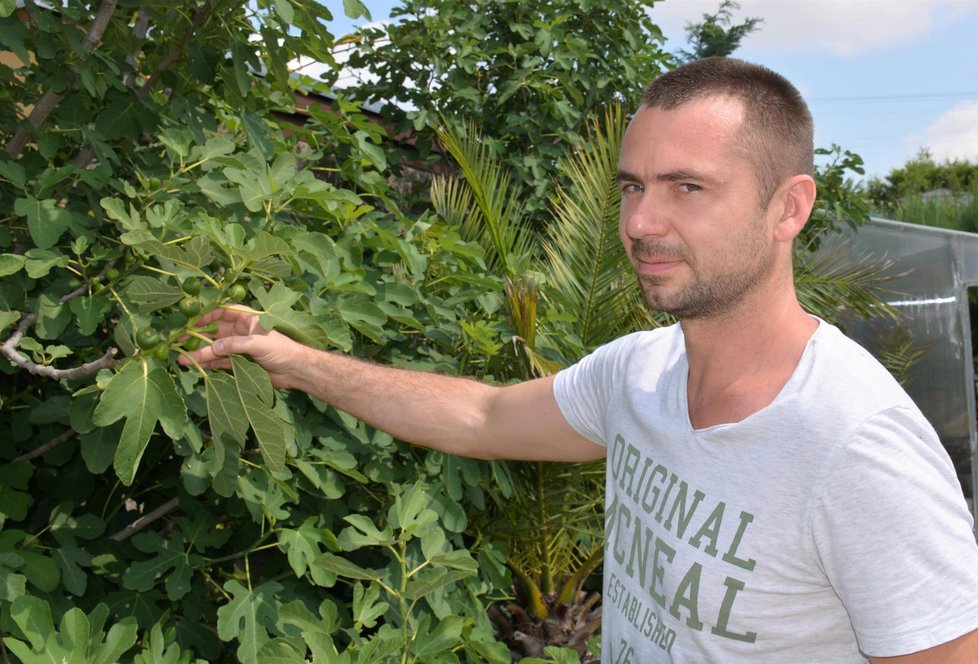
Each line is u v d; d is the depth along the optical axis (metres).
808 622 1.27
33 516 2.29
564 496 3.13
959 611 1.12
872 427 1.17
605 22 5.39
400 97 5.13
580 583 3.47
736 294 1.30
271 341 1.82
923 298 7.71
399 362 2.51
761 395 1.30
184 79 2.25
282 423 1.47
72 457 2.25
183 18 2.09
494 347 2.61
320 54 2.18
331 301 2.23
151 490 2.46
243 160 2.04
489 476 2.60
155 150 2.41
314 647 1.59
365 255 2.92
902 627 1.13
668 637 1.39
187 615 2.12
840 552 1.18
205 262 1.45
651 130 1.31
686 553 1.33
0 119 2.16
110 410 1.35
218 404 1.49
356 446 2.18
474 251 2.67
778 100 1.30
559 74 4.96
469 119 5.12
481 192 3.66
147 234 1.47
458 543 2.37
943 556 1.12
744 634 1.30
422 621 1.83
